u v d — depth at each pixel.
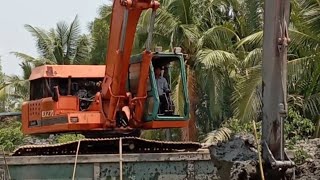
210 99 26.23
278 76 8.31
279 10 8.28
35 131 12.34
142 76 11.31
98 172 9.74
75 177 9.74
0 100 36.59
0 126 35.00
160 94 11.87
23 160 9.73
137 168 9.84
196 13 27.89
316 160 12.50
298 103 23.14
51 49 38.66
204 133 27.67
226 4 29.02
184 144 11.43
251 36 23.83
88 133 11.85
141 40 27.08
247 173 8.29
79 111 11.95
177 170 9.91
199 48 26.41
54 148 11.20
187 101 11.84
